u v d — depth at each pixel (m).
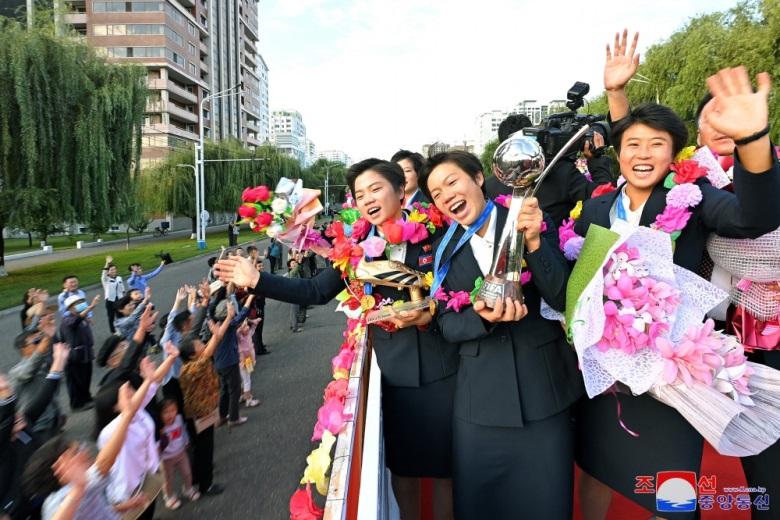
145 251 26.78
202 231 27.58
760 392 1.45
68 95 15.28
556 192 2.65
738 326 1.69
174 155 34.31
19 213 14.23
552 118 2.73
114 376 3.50
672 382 1.36
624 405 1.59
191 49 61.09
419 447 2.09
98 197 16.20
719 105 1.21
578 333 1.40
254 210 2.13
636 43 2.01
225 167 35.88
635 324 1.36
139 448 2.70
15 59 13.93
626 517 2.13
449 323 1.73
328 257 2.14
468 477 1.70
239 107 80.00
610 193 1.85
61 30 16.05
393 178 2.07
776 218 1.23
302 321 10.01
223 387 5.25
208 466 3.97
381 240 2.05
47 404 3.28
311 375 6.82
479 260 1.71
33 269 19.17
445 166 1.70
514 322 1.68
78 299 5.93
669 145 1.57
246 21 86.75
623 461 1.59
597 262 1.39
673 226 1.50
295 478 4.19
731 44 12.85
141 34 53.41
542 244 1.52
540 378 1.65
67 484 2.18
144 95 17.86
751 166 1.18
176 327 4.53
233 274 2.04
